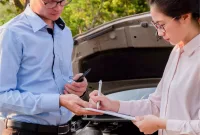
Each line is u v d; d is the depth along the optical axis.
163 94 2.22
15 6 6.52
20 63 2.50
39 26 2.54
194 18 2.04
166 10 2.01
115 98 3.58
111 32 3.44
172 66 2.20
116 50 3.54
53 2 2.50
